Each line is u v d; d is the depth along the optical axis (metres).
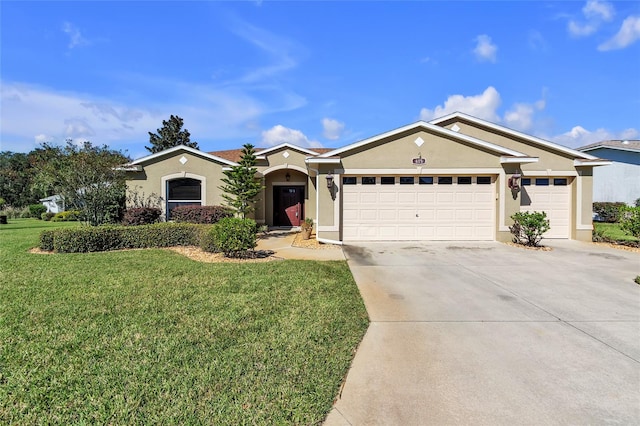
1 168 48.44
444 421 2.73
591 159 13.11
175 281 6.63
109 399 2.88
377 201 12.46
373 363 3.64
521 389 3.18
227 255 9.48
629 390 3.16
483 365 3.61
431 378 3.35
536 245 11.44
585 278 7.27
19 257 9.09
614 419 2.76
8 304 5.25
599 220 21.41
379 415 2.79
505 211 12.13
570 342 4.17
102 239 10.38
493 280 7.09
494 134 14.21
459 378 3.36
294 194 18.42
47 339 4.02
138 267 7.86
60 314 4.84
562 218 13.46
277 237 14.06
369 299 5.80
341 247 11.24
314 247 11.25
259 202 17.45
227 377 3.22
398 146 12.22
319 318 4.75
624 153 22.83
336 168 12.18
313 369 3.42
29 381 3.14
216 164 15.59
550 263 8.77
